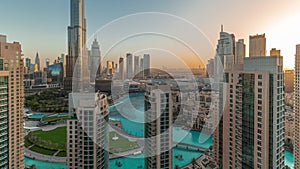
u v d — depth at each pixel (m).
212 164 64.88
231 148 52.06
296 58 64.62
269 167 43.84
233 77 51.00
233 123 51.28
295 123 65.12
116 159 88.00
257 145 44.72
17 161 58.19
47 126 143.50
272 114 43.06
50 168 86.62
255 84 44.72
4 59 55.47
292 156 85.88
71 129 55.19
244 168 48.22
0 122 53.12
